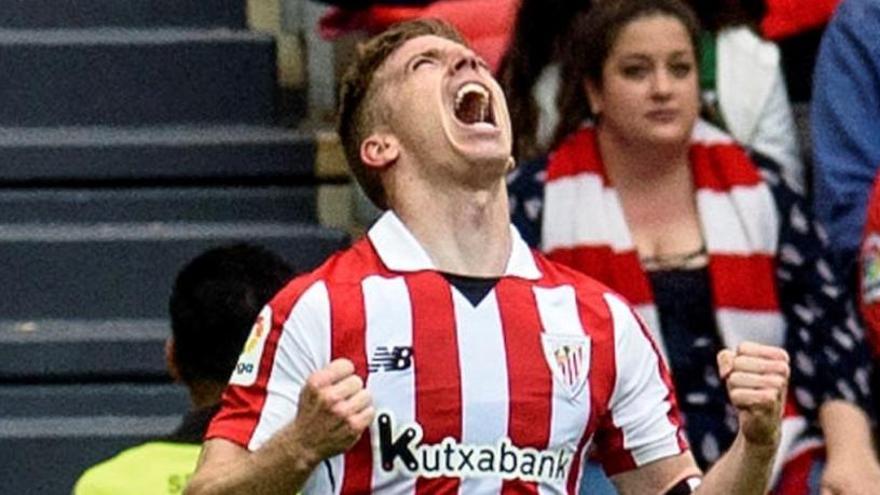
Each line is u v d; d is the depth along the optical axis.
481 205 11.20
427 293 11.08
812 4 18.69
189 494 10.88
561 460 11.12
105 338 19.55
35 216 20.33
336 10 19.83
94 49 20.84
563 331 11.17
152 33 21.05
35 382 19.55
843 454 16.03
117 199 20.38
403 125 11.23
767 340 16.23
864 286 16.09
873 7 17.56
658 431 11.42
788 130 17.70
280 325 11.09
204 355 14.26
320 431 10.27
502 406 10.98
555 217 16.33
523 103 17.08
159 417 19.39
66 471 19.08
